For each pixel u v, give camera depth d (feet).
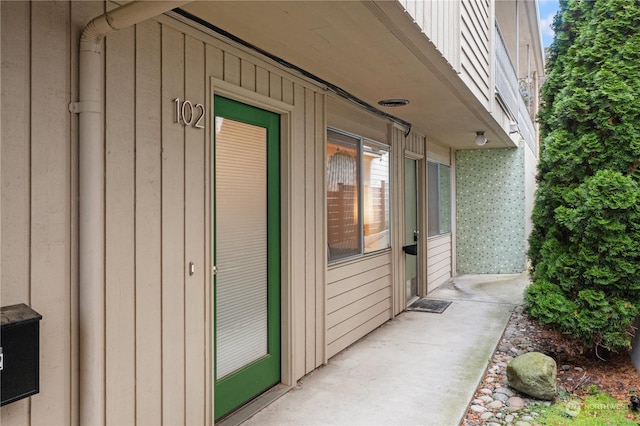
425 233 23.21
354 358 13.70
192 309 8.48
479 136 22.57
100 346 6.66
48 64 6.08
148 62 7.55
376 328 17.06
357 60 10.99
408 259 21.56
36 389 5.54
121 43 7.08
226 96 9.64
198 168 8.61
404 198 20.34
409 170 22.07
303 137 12.26
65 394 6.29
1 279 5.61
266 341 11.15
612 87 12.39
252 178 10.64
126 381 7.18
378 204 17.74
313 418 9.76
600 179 12.14
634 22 12.60
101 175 6.73
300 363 12.05
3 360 5.24
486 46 17.17
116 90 7.00
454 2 12.04
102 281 6.77
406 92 14.14
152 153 7.63
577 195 12.78
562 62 14.93
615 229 11.91
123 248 7.11
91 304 6.40
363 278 16.06
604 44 12.97
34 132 5.93
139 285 7.39
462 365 12.95
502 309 19.93
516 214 29.66
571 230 13.08
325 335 13.24
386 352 14.23
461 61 12.80
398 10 8.23
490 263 30.19
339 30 9.10
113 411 6.96
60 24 6.23
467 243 30.71
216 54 9.11
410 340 15.49
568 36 14.67
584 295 12.38
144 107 7.48
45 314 6.06
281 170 11.57
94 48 6.40
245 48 9.75
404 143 20.38
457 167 30.94
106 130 6.83
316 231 12.91
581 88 13.24
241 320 10.30
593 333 12.35
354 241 15.64
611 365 13.12
